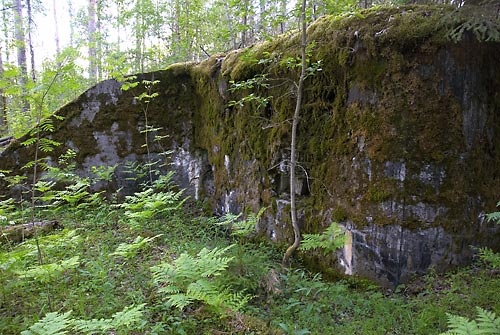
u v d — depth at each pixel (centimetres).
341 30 482
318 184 515
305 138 534
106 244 538
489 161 457
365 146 459
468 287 402
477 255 434
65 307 361
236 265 448
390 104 443
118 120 800
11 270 391
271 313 379
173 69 805
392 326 354
